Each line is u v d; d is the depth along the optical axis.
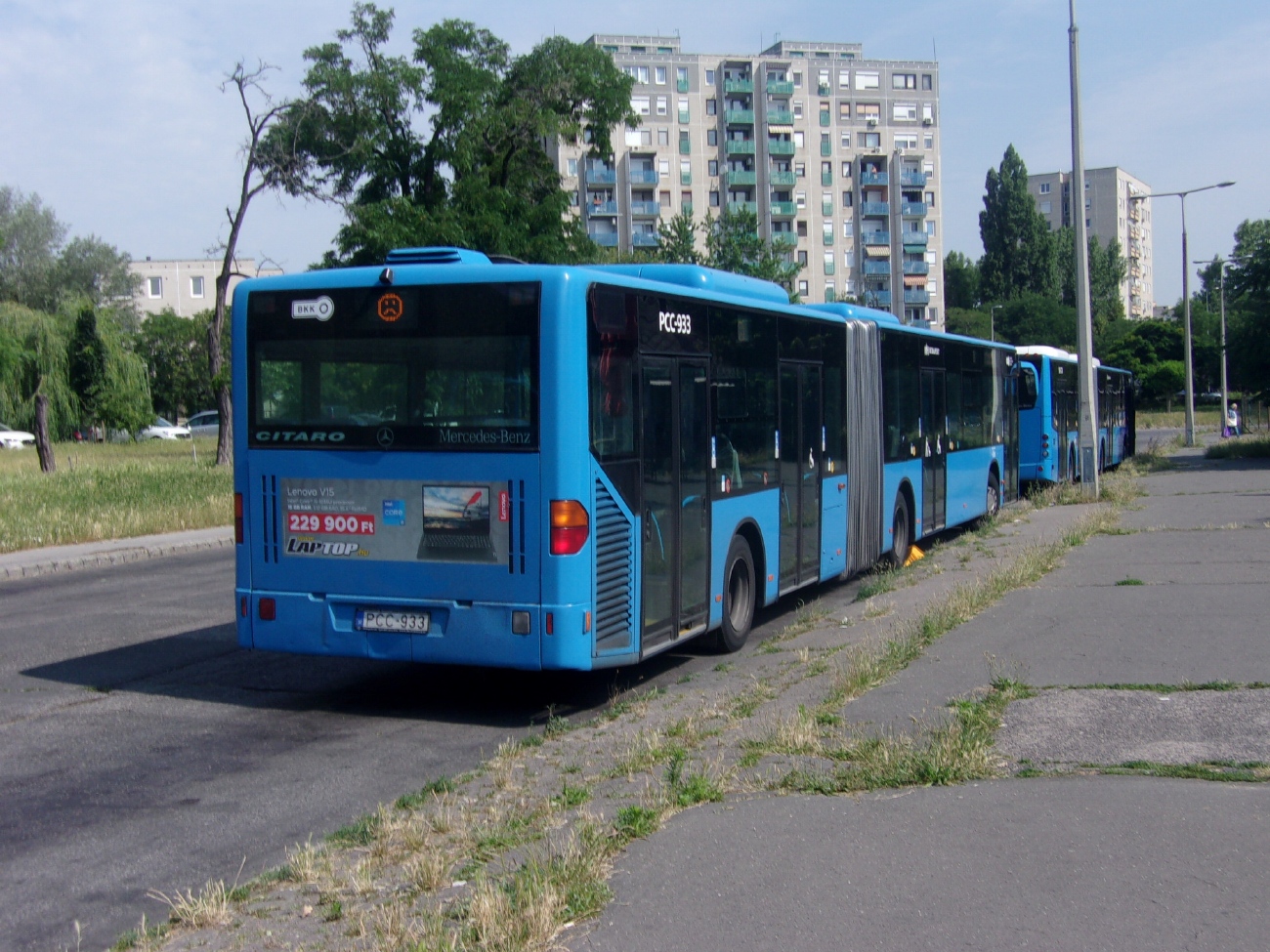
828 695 7.80
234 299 8.60
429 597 8.07
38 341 41.09
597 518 7.99
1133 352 100.12
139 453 51.28
